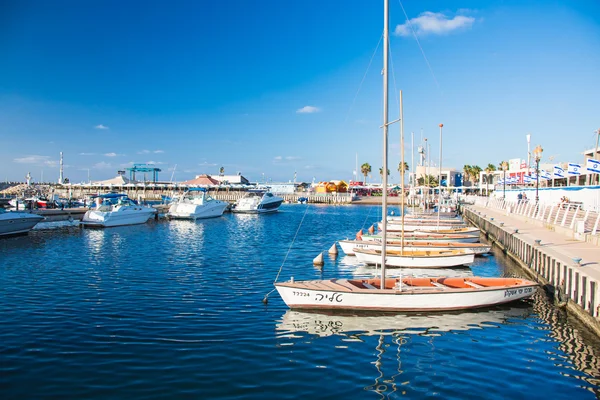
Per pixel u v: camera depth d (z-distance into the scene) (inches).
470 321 743.7
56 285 974.4
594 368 559.8
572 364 571.5
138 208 2581.2
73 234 2046.0
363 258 1283.2
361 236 1642.5
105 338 642.2
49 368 537.0
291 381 512.1
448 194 4884.4
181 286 975.6
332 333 676.1
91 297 871.1
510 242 1453.0
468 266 1296.8
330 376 527.5
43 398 464.1
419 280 859.4
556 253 956.6
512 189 3481.8
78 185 6156.5
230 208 3917.3
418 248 1392.7
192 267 1215.6
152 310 786.2
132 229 2309.3
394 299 767.1
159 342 629.6
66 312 768.3
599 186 1904.5
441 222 2078.0
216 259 1364.4
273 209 4052.7
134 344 620.4
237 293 917.8
